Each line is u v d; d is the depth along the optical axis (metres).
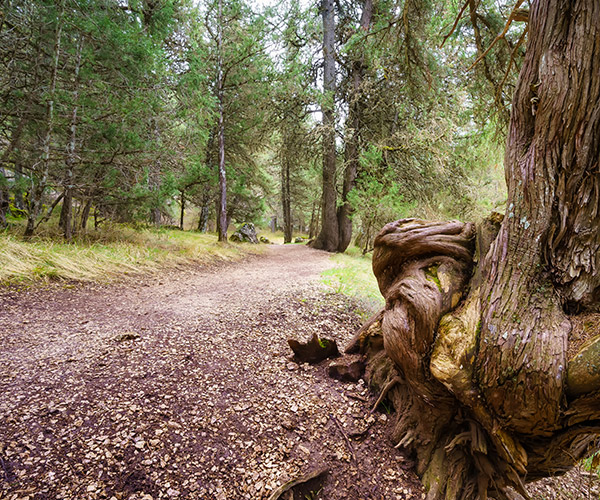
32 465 1.94
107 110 7.28
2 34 6.16
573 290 1.71
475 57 5.21
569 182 1.70
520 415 1.71
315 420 2.71
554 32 1.74
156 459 2.13
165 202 9.48
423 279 2.39
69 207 7.84
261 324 4.63
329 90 13.81
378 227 12.35
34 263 5.78
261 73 11.97
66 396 2.58
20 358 3.09
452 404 2.11
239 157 16.88
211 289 6.46
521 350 1.68
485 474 2.10
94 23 6.73
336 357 3.58
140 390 2.78
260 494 2.03
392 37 5.60
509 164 2.00
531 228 1.82
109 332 3.91
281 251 16.19
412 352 2.21
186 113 8.85
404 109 10.62
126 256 7.62
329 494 2.16
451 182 10.50
